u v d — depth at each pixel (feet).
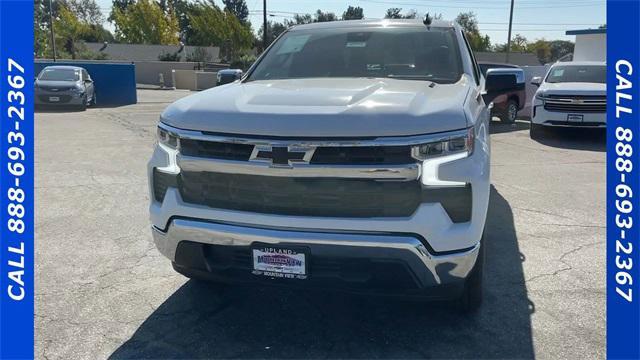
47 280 12.90
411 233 8.61
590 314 11.10
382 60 12.94
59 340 10.21
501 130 43.37
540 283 12.66
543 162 28.60
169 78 131.54
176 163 9.77
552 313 11.16
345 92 9.94
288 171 8.75
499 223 17.39
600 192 21.66
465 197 8.83
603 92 35.73
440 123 8.68
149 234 16.39
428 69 12.53
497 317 11.02
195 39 202.18
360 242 8.68
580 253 14.65
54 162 28.07
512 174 25.27
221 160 9.17
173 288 12.49
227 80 14.51
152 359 9.64
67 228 16.93
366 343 10.12
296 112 8.87
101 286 12.60
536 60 199.82
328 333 10.49
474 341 10.13
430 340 10.19
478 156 9.25
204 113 9.49
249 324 10.85
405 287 9.08
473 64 13.74
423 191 8.59
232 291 12.28
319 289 9.29
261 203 9.08
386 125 8.51
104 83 71.97
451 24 14.43
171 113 10.06
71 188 22.29
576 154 31.45
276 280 9.37
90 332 10.52
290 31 15.30
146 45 189.16
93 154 30.60
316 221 8.79
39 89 58.80
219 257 9.87
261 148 8.82
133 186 22.71
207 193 9.50
